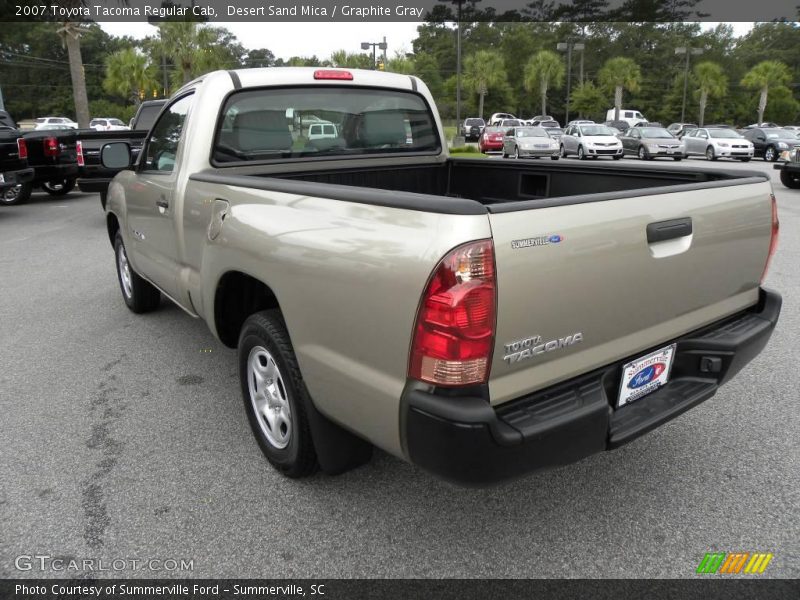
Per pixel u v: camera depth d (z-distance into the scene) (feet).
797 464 9.97
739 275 9.21
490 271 6.03
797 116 217.15
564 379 7.14
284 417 9.30
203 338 16.16
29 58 258.16
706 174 10.42
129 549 8.14
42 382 13.43
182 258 11.85
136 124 39.73
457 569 7.77
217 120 11.46
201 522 8.65
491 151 98.84
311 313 7.66
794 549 8.05
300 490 9.36
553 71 201.77
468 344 6.10
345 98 13.12
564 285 6.69
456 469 6.37
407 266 6.30
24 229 33.24
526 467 6.58
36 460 10.26
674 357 8.59
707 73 183.52
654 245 7.66
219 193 10.03
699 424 11.28
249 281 10.25
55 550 8.13
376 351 6.81
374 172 13.96
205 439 10.93
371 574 7.69
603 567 7.78
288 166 12.51
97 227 33.83
